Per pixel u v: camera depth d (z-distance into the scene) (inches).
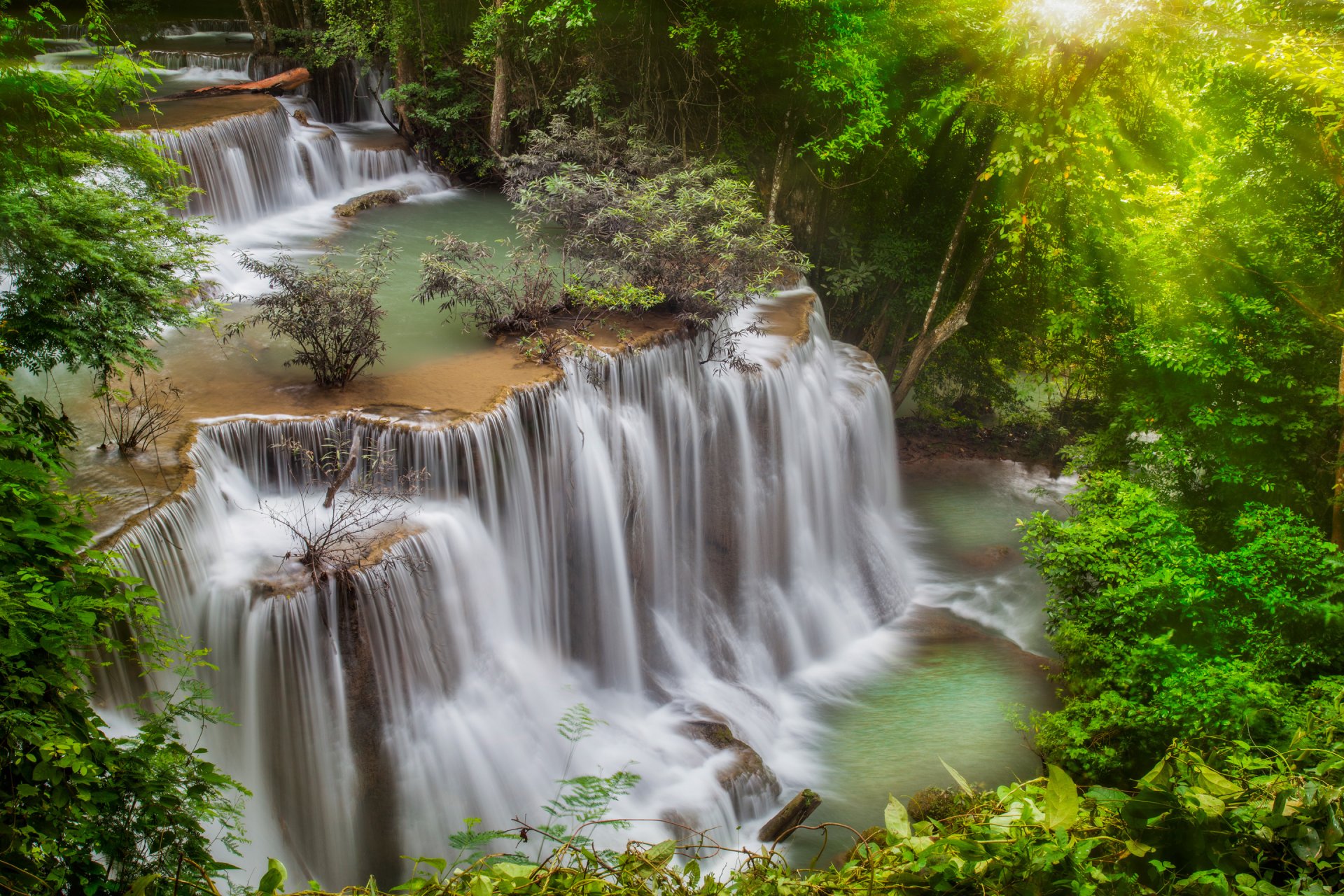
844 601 743.1
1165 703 484.4
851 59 823.1
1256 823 161.6
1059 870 154.8
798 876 172.7
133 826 209.9
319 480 508.7
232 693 427.2
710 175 821.2
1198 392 698.2
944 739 606.5
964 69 897.5
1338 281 642.8
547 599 580.7
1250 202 674.2
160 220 469.7
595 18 868.6
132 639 263.1
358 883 442.0
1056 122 828.0
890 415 862.5
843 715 636.1
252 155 869.8
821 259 1004.6
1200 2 689.6
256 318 565.3
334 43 1067.9
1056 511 898.7
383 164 1010.1
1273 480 664.4
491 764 489.1
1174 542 563.2
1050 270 965.8
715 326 696.4
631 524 621.9
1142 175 828.6
